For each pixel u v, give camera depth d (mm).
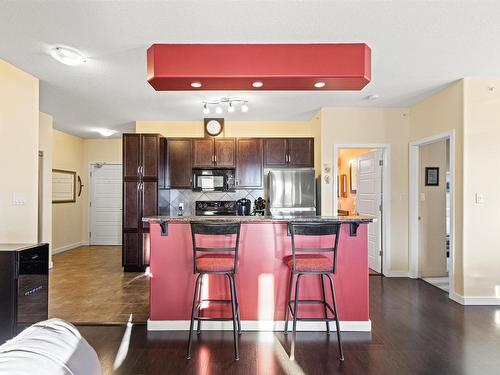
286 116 5164
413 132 4527
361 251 2869
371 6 2123
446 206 4617
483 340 2602
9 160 3088
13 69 3109
